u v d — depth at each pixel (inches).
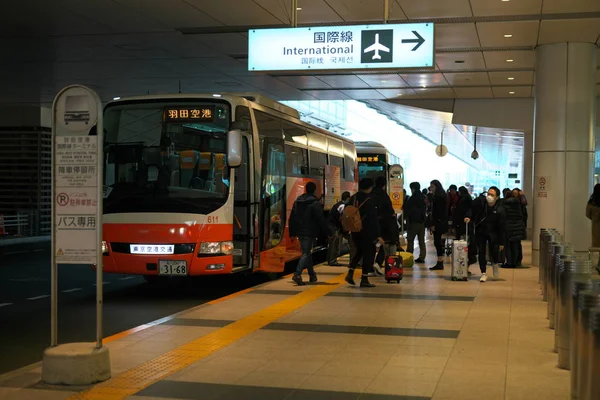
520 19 655.8
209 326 382.6
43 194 1392.7
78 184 275.3
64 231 276.8
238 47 824.9
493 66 890.7
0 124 1395.2
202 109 536.1
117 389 257.9
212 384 265.0
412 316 418.6
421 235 779.4
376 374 279.9
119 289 592.1
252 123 569.9
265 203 593.3
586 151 745.6
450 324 392.2
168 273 518.3
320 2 622.5
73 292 565.9
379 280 611.2
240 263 559.2
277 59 511.2
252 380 270.7
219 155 531.2
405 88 1083.3
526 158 1273.4
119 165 537.0
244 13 670.5
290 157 679.1
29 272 711.7
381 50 494.6
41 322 427.5
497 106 1192.8
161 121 538.0
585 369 183.0
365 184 557.0
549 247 424.2
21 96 1235.9
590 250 618.8
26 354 341.1
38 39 794.2
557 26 677.3
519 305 465.7
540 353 318.3
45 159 1403.8
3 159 1392.7
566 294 288.5
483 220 609.3
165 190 528.4
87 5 650.2
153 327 379.9
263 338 350.6
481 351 322.3
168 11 668.7
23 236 1269.7
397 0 606.2
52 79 1058.7
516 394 250.5
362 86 1072.2
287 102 1360.7
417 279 619.2
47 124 1416.1
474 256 671.8
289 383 266.5
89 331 399.2
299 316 416.2
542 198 752.3
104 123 545.0
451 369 287.9
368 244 556.1
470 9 629.0
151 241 520.1
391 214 651.5
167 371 284.7
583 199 743.7
